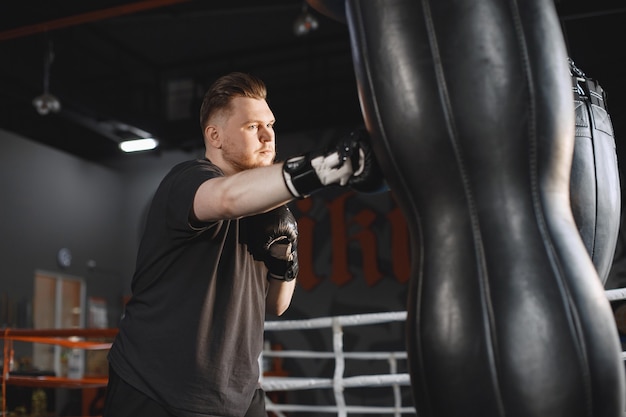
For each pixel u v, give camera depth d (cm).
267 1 806
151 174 1057
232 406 136
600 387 108
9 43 828
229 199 118
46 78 760
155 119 928
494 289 109
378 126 118
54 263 933
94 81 952
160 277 136
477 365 108
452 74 111
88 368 934
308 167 114
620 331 486
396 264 870
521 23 114
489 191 112
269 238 144
